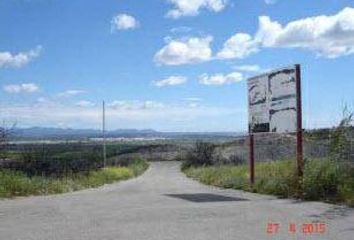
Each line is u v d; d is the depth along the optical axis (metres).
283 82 19.12
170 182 37.00
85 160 42.38
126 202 16.19
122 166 61.69
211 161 66.94
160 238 10.29
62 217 12.96
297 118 18.23
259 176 22.09
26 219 12.73
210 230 10.95
